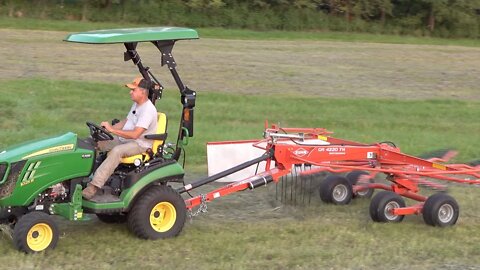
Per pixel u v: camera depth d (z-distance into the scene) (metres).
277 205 7.88
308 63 23.72
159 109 13.98
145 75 6.66
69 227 6.67
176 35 6.27
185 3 36.34
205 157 10.29
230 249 6.15
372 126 13.85
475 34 40.38
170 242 6.27
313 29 37.94
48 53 22.08
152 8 35.44
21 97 14.17
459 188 8.98
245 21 36.75
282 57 24.92
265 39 31.61
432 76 22.28
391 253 6.21
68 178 5.96
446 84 20.77
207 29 34.19
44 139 6.08
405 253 6.23
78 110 13.66
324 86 19.19
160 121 6.42
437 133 13.42
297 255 6.06
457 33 40.12
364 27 38.94
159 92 6.52
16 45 23.47
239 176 8.74
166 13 35.56
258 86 18.50
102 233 6.47
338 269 5.77
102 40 5.84
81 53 22.58
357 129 13.48
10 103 13.43
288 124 13.59
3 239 6.11
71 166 5.95
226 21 36.44
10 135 10.90
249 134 12.06
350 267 5.82
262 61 23.52
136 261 5.77
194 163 9.98
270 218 7.34
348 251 6.22
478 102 17.67
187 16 35.94
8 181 5.72
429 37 39.09
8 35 26.08
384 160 7.64
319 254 6.10
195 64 21.77
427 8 40.41
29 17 32.88
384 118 14.85
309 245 6.38
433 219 7.02
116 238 6.32
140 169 6.21
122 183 6.23
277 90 18.03
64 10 34.03
